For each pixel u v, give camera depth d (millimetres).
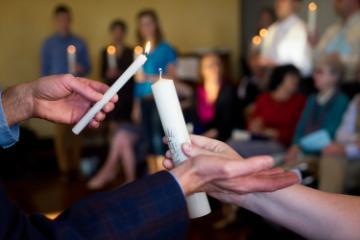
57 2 4727
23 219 515
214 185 570
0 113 698
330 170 1655
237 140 2551
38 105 788
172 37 5328
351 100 2453
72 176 3857
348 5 2918
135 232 520
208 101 2936
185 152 604
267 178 569
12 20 4617
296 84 2666
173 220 538
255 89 3832
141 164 3492
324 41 3131
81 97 805
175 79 3246
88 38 4910
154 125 3090
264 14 4438
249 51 5359
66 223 521
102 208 531
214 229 2506
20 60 4711
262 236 1754
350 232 670
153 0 5145
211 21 5445
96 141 4684
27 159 3947
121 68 3811
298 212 702
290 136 2631
